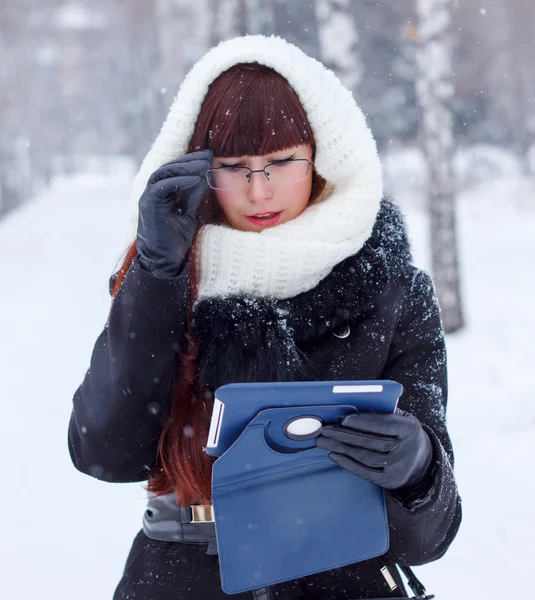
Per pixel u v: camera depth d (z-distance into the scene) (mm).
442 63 12039
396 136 34375
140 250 2268
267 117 2371
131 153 65438
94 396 2348
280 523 2189
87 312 14711
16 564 5410
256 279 2348
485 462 6609
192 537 2418
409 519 2277
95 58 73938
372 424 2127
